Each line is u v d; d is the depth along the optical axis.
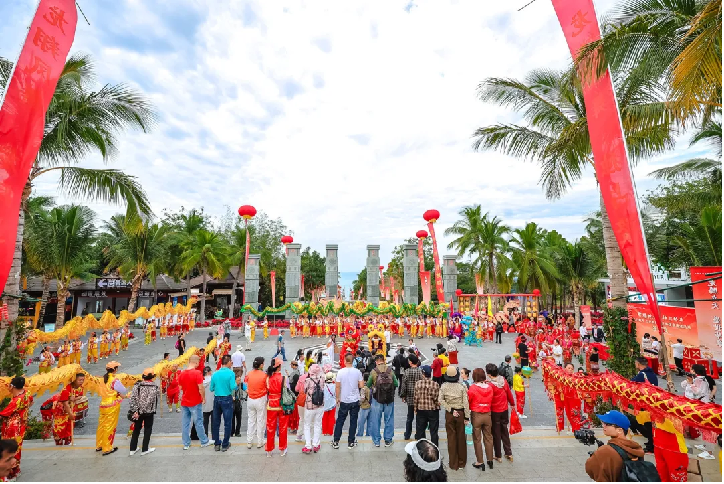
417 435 6.76
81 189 10.79
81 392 7.68
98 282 35.69
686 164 15.73
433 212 27.12
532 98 11.92
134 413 6.66
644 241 6.24
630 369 9.01
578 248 30.03
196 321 35.06
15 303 8.85
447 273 32.97
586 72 7.24
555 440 7.46
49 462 6.42
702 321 13.50
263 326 26.44
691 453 6.68
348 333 17.23
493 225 32.94
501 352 19.66
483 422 6.24
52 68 7.08
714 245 16.95
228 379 7.15
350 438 7.04
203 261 33.91
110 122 10.98
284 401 6.77
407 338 26.25
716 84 6.25
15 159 6.50
